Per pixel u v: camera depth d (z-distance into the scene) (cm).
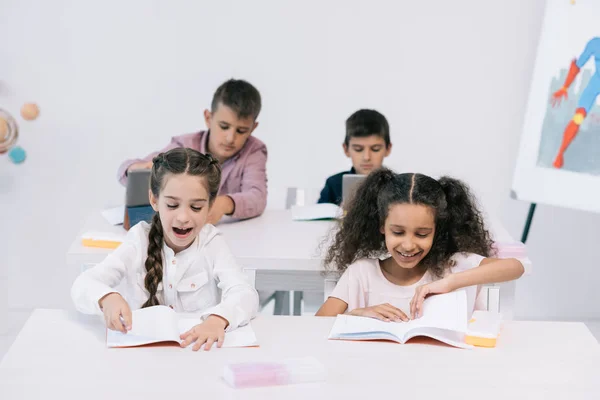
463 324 158
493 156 346
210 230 182
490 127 344
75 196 345
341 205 245
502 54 338
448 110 343
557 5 309
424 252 185
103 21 333
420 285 184
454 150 346
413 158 347
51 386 135
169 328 155
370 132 309
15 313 345
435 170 347
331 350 153
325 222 253
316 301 300
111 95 339
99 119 340
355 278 195
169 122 342
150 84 339
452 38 338
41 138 340
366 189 201
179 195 167
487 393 135
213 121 274
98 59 336
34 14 331
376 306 172
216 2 334
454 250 196
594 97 300
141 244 179
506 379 141
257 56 339
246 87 273
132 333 154
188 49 337
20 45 333
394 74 341
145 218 229
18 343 152
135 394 132
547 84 310
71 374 139
